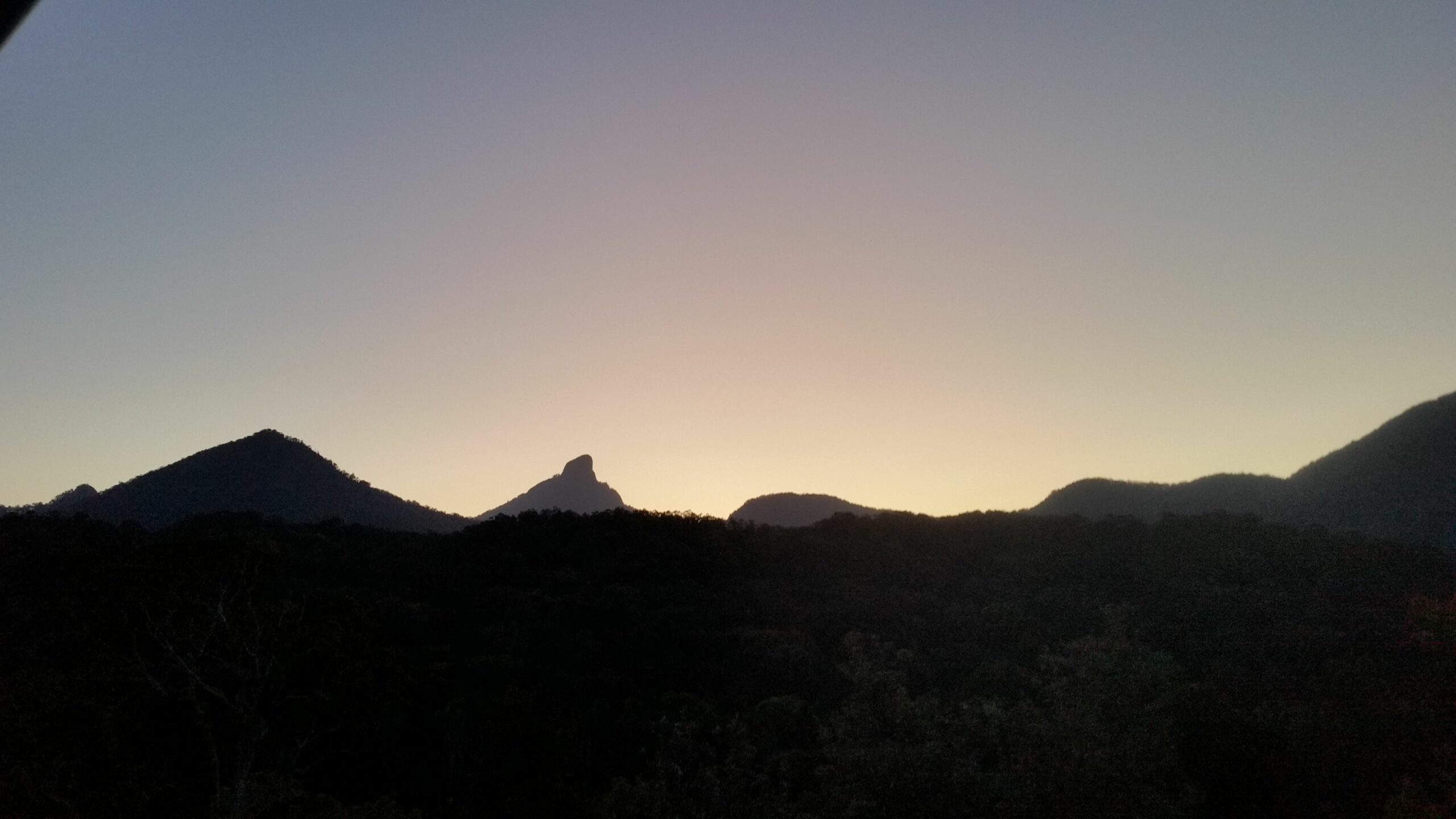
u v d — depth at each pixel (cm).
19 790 1825
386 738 2811
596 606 4528
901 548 6322
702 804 1422
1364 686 1638
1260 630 3008
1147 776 1242
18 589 2803
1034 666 3150
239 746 2067
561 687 3409
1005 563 5666
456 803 2536
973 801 1196
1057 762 1184
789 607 4675
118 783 1952
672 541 6188
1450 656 1667
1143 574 4622
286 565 3300
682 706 2909
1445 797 1315
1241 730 1352
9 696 1975
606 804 1547
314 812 2155
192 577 2120
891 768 1228
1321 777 1352
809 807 1378
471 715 2722
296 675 2164
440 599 4478
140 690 2036
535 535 6122
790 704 2636
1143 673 1380
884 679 1359
